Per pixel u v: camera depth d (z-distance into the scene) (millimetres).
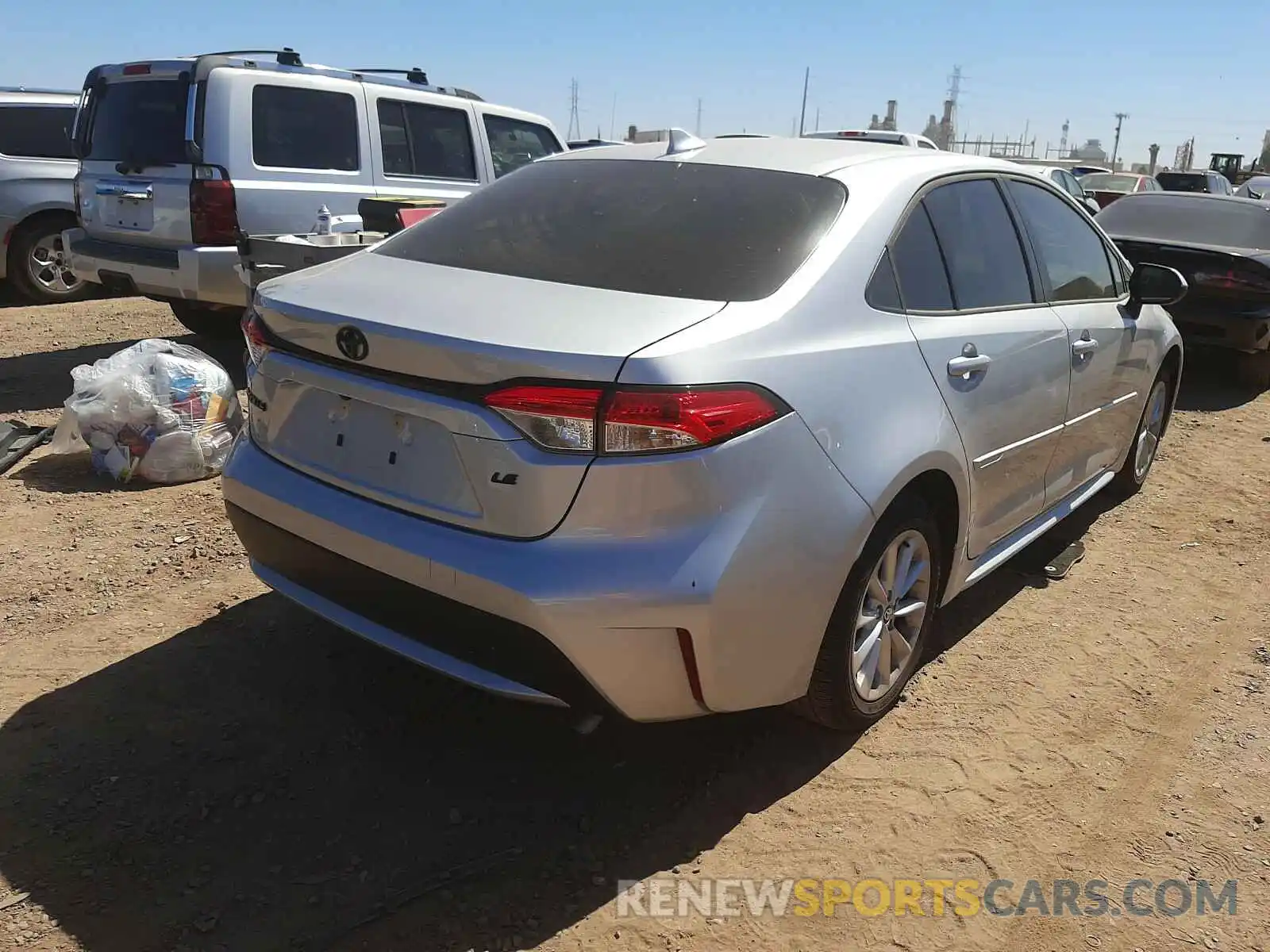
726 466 2404
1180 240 8195
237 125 6461
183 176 6488
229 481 2986
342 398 2707
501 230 3176
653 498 2350
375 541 2559
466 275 2871
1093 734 3254
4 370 7125
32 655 3379
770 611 2549
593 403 2318
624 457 2330
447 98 7887
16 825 2594
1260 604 4227
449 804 2773
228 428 5176
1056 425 3885
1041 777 3025
